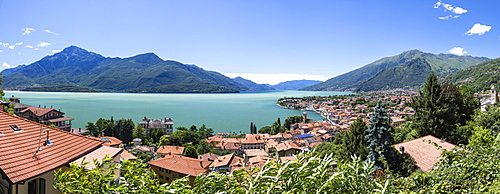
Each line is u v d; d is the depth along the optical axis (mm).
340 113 158875
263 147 80875
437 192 5203
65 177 5352
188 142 79750
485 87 161125
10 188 8383
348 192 4418
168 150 59969
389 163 16656
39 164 9117
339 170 4680
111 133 82812
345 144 22266
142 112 157875
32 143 10289
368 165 4945
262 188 4074
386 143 17156
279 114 167250
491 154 5852
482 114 25219
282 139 90062
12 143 9617
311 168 4277
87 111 152125
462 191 5316
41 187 9938
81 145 11961
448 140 25312
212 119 137625
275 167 4316
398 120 107312
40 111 70125
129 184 5242
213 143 80562
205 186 4719
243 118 144250
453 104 27641
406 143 20062
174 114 154625
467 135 24734
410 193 5391
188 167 36375
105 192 5027
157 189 4871
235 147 77375
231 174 4688
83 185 5129
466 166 5719
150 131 90000
